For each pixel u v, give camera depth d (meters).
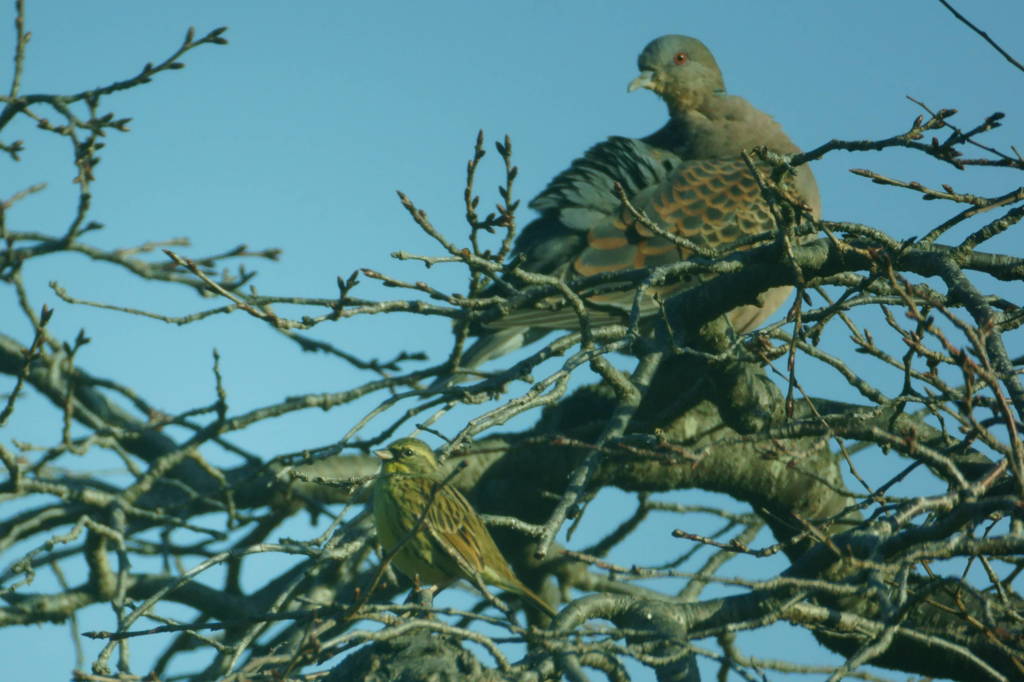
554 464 12.96
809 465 13.01
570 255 15.70
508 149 10.23
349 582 13.20
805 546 13.33
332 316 10.09
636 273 11.19
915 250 9.48
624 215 15.80
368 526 11.92
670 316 11.58
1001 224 9.55
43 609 12.53
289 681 7.61
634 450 8.66
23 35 12.59
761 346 10.07
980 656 9.49
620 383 10.45
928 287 9.65
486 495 13.27
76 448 12.56
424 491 11.03
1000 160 8.61
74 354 12.41
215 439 13.49
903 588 7.20
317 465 13.65
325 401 12.90
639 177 16.22
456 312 10.92
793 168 9.52
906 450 9.02
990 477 7.66
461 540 10.93
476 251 10.58
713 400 12.36
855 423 9.40
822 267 10.63
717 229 15.79
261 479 13.82
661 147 17.78
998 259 9.86
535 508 13.22
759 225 15.93
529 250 15.77
